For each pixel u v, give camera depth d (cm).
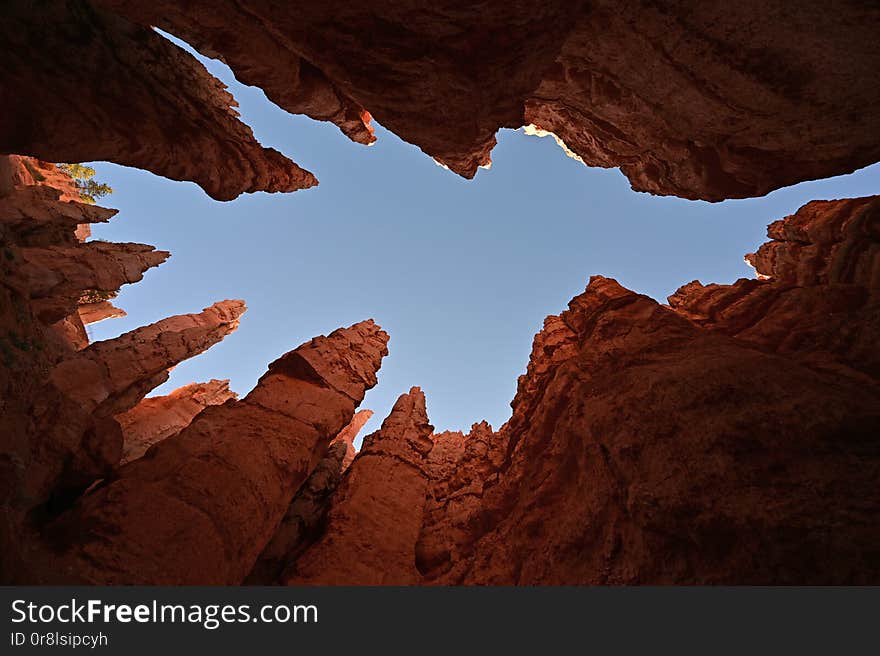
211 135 1496
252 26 1023
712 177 1452
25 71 996
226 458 1263
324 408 1686
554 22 769
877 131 1112
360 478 1794
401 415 2441
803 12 838
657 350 1115
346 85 870
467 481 1966
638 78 1231
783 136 1195
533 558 1030
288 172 1895
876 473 564
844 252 1333
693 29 987
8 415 920
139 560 909
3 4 1006
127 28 1341
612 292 1728
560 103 1594
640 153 1622
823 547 522
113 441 1243
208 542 1029
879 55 877
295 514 1628
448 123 960
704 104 1185
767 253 1909
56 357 1734
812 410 673
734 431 700
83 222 2566
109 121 1145
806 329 1104
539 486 1194
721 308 1641
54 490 1084
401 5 683
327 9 706
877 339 898
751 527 582
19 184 2517
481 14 699
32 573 681
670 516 673
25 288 1151
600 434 923
